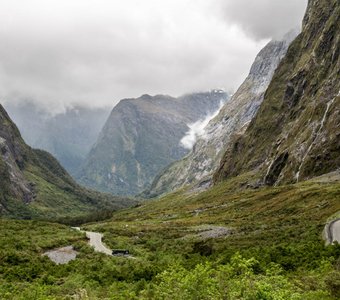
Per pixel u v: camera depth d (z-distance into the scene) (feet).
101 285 180.75
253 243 253.65
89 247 320.91
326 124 626.64
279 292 85.10
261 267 153.38
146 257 277.23
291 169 645.10
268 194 524.52
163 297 104.42
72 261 255.70
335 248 173.58
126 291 148.36
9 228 385.91
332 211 306.35
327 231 227.61
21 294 157.99
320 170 579.89
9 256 248.52
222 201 646.33
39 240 328.08
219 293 91.81
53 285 182.09
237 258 101.86
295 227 282.77
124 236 399.85
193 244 297.94
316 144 618.03
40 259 260.62
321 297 100.17
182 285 95.76
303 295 96.99
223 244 268.21
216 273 103.30
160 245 328.90
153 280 171.12
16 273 209.46
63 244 329.31
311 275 133.59
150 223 523.70
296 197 430.61
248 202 528.22
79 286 174.29
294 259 171.53
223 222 429.38
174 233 388.16
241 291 89.20
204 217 515.50
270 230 299.58
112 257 282.77
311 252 178.60
